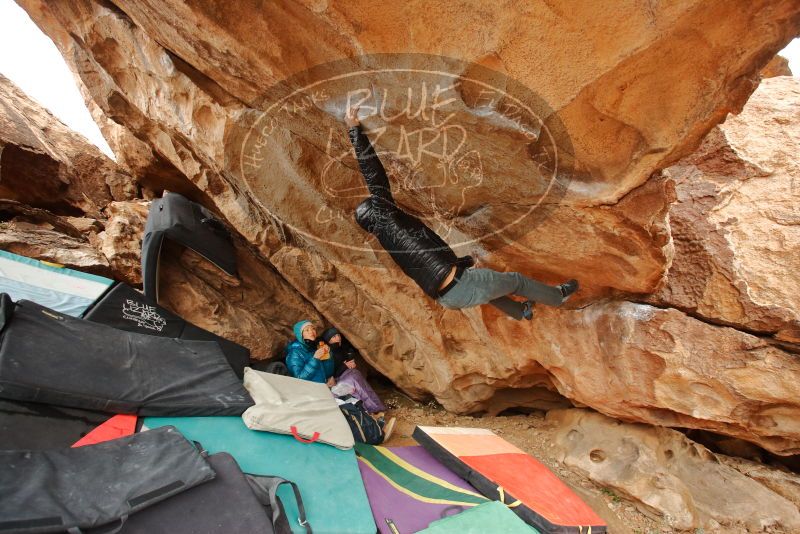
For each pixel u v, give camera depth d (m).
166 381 3.16
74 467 2.20
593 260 2.91
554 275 3.29
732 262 3.00
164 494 2.16
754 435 3.11
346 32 2.01
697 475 3.36
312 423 3.25
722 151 3.46
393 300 4.13
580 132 2.11
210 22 2.24
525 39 1.78
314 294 4.54
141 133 4.22
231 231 4.81
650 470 3.35
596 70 1.81
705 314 3.02
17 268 4.01
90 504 2.00
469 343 4.16
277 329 4.91
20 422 2.46
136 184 6.84
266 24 2.20
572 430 3.98
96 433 2.63
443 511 2.82
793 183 3.19
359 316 4.65
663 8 1.57
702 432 3.86
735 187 3.30
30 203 6.00
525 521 2.81
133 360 3.19
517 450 3.70
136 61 3.25
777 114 3.59
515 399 4.72
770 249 3.01
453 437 3.59
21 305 3.02
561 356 3.60
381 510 2.77
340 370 4.99
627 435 3.62
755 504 3.14
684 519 3.10
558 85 1.90
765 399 2.81
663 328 3.06
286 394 3.53
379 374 5.62
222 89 2.97
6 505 1.84
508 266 3.36
